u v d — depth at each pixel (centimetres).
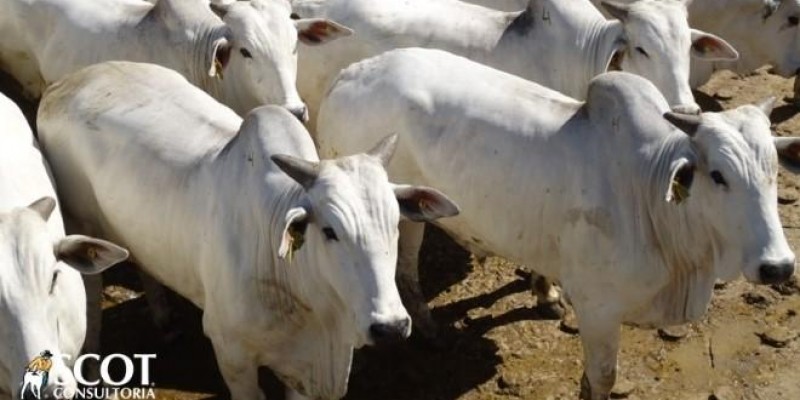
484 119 668
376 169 555
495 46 813
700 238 615
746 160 581
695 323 766
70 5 859
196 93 696
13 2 879
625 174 627
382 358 738
